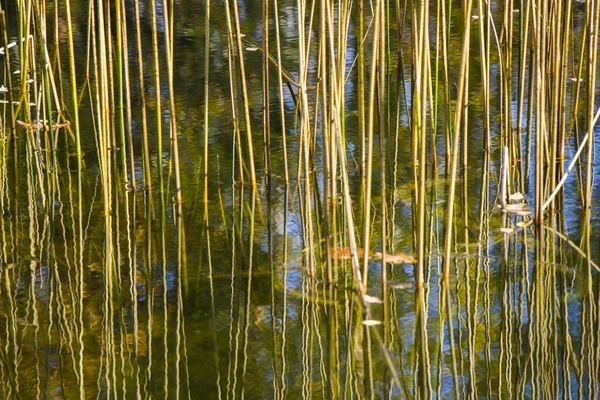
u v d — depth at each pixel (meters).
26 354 2.99
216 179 5.00
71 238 4.14
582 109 5.96
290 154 5.43
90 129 6.11
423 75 3.03
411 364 2.88
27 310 3.35
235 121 4.91
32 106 6.71
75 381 2.79
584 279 3.49
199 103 6.63
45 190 4.88
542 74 4.12
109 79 5.38
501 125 4.92
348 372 2.85
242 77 4.60
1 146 5.75
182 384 2.77
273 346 3.04
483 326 3.12
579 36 7.96
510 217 4.22
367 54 7.97
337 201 4.59
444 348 2.98
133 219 4.38
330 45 3.21
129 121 4.61
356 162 5.21
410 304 3.29
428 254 3.80
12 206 4.62
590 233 3.95
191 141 5.73
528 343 2.99
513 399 2.61
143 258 3.89
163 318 3.29
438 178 4.82
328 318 3.24
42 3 5.88
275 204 4.60
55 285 3.60
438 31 4.94
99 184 4.98
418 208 3.25
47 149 5.69
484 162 4.74
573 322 3.14
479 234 4.02
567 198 4.42
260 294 3.48
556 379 2.74
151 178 5.04
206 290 3.54
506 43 4.69
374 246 3.92
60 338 3.11
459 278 3.53
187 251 3.96
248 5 10.73
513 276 3.54
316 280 3.59
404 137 5.69
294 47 8.39
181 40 8.95
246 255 3.90
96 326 3.22
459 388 2.70
